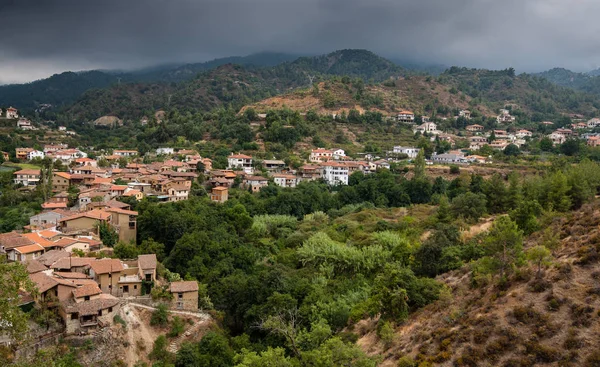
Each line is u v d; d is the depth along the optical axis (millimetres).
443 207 122000
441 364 52719
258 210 149250
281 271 91812
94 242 93688
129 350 70188
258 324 77875
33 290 47438
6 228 108125
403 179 182875
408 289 71188
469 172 189750
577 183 108062
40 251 85062
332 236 123625
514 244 65062
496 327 53344
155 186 154750
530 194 117812
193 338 76562
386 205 164750
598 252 56062
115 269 78188
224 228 118750
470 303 62375
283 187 177625
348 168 194125
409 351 58562
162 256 100625
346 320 77062
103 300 70438
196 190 155375
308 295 84438
